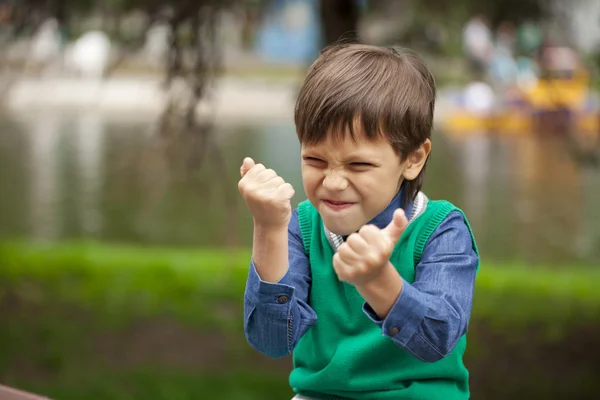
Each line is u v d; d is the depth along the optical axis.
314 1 6.81
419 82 1.56
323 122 1.46
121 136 16.84
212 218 10.48
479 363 5.99
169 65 5.11
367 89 1.47
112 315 6.64
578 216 11.02
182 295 7.14
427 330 1.40
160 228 10.06
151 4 5.23
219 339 6.23
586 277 8.19
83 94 20.95
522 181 13.28
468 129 18.95
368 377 1.63
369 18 6.87
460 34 6.53
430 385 1.63
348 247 1.33
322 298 1.67
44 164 13.93
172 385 5.29
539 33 6.30
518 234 10.14
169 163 5.58
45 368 5.62
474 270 1.59
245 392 5.18
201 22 5.05
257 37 7.10
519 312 6.88
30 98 19.67
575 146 6.44
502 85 14.07
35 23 5.41
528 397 5.46
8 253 8.30
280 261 1.50
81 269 7.85
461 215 1.65
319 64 1.57
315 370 1.70
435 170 14.12
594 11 6.03
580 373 5.83
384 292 1.36
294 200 10.10
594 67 6.03
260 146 15.70
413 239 1.62
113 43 5.64
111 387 5.27
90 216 10.64
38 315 6.62
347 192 1.48
